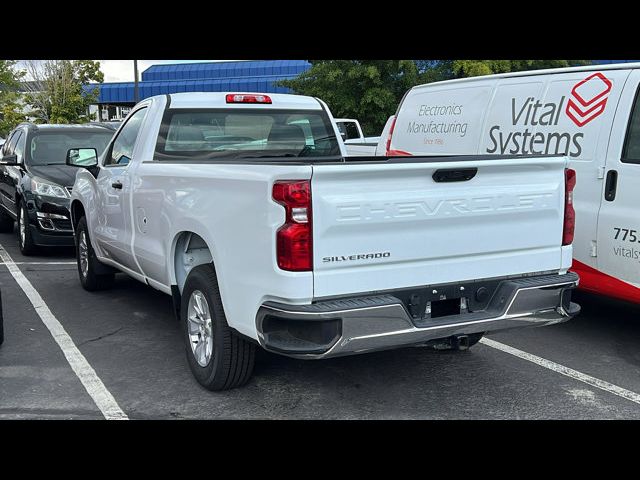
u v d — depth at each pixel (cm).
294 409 434
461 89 719
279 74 4025
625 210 545
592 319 646
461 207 400
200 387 470
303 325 368
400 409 435
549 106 613
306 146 612
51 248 1044
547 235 439
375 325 371
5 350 550
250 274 391
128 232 582
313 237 361
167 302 705
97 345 564
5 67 2966
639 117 542
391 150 810
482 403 445
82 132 1065
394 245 383
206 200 432
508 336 594
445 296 404
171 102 562
